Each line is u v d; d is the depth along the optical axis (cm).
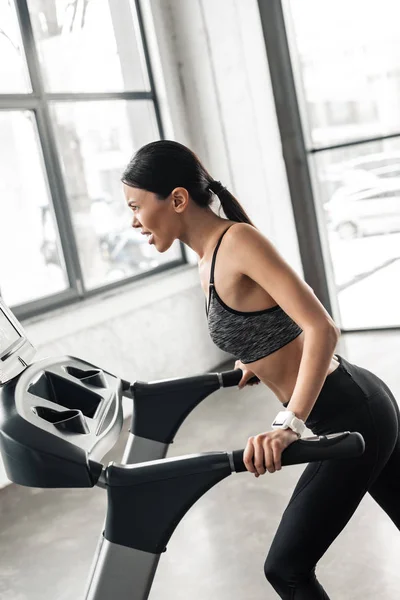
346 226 568
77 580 277
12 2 447
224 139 575
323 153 562
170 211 161
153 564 131
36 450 127
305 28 544
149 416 186
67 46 487
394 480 172
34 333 418
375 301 569
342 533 277
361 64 534
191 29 562
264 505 313
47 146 462
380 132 539
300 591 154
